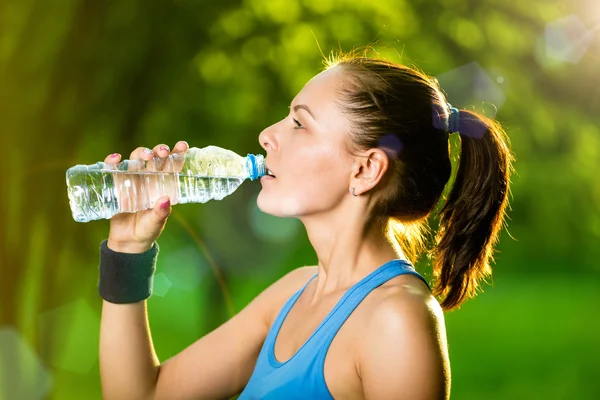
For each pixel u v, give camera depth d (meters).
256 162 2.30
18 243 5.60
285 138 2.26
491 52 7.86
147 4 6.50
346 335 2.04
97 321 11.55
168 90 6.65
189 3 6.63
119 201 2.39
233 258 8.39
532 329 14.27
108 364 2.40
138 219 2.38
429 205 2.29
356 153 2.19
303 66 6.86
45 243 5.85
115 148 6.52
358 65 2.25
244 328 2.51
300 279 2.49
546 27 8.18
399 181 2.22
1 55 5.93
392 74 2.23
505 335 13.84
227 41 6.80
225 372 2.50
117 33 6.34
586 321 14.87
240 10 6.78
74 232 6.03
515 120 8.12
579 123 8.93
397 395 1.94
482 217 2.31
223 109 7.04
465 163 2.31
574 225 9.34
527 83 8.18
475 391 10.86
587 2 8.19
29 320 5.86
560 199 9.15
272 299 2.51
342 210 2.22
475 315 15.35
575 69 8.57
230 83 6.93
